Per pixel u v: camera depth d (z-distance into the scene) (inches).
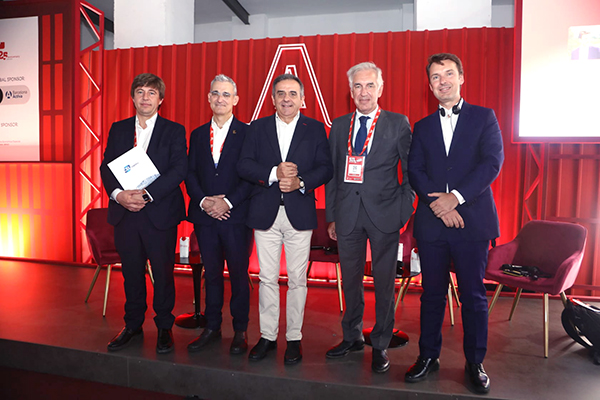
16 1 187.2
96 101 192.2
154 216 92.0
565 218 147.8
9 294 141.3
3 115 191.6
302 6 279.0
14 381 98.7
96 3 279.7
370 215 85.0
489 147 78.7
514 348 100.4
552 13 136.8
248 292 96.7
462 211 78.9
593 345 93.7
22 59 188.9
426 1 167.9
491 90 154.9
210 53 177.2
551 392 78.0
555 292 98.1
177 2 203.3
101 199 190.9
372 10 283.6
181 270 178.2
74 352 93.7
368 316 122.9
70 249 193.3
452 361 90.9
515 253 123.3
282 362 88.4
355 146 88.6
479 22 164.2
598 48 133.4
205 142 98.0
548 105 138.5
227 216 92.6
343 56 164.1
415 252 112.7
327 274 167.8
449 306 117.2
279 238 91.4
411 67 159.5
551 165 149.7
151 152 94.4
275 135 90.7
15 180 198.4
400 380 81.0
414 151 84.4
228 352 93.4
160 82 95.3
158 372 87.9
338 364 87.9
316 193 165.2
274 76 169.3
